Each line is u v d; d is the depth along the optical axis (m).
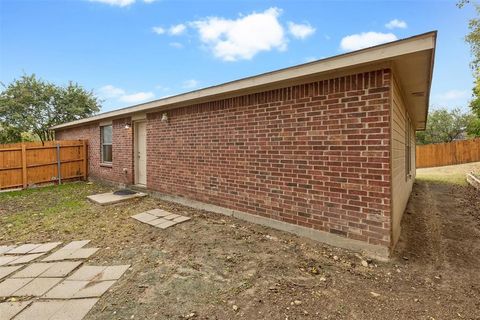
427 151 19.16
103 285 2.97
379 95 3.53
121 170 9.41
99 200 7.02
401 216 5.41
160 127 7.55
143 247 4.04
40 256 3.82
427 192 9.12
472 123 20.70
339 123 3.91
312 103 4.21
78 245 4.20
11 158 9.59
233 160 5.53
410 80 4.47
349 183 3.84
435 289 2.86
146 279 3.08
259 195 5.05
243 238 4.33
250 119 5.16
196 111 6.40
